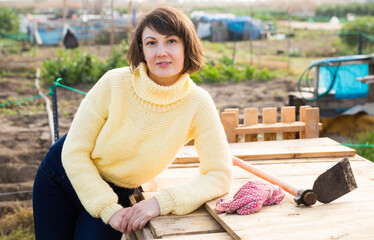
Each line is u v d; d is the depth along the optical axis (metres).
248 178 2.72
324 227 1.95
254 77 12.39
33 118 7.83
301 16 30.14
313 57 16.28
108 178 2.32
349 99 7.18
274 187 2.24
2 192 4.81
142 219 2.07
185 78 2.11
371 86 7.17
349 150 3.25
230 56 16.50
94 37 17.86
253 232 1.90
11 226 4.06
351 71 7.11
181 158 3.10
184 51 2.09
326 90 7.15
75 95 9.80
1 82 10.95
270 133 3.70
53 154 2.30
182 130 2.15
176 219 2.13
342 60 7.02
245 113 3.66
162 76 2.05
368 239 1.84
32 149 6.20
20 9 27.31
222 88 10.95
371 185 2.50
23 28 21.59
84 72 11.48
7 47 16.45
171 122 2.13
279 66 14.41
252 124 3.68
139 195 2.64
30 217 4.18
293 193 2.26
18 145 6.34
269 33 21.58
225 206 2.11
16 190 4.88
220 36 20.77
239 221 2.01
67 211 2.36
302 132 3.73
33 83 11.08
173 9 2.06
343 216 2.06
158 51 2.01
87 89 10.59
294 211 2.12
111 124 2.11
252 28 21.25
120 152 2.17
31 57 15.30
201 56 2.14
